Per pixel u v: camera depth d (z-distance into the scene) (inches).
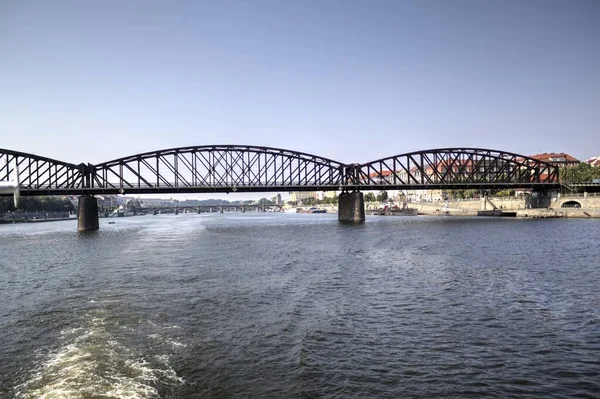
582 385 553.6
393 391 534.0
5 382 555.2
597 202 4815.5
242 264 1584.6
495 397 522.6
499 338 724.7
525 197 5935.0
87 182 4279.0
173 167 4343.0
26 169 4008.4
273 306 930.7
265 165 4630.9
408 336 733.3
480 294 1044.5
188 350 663.1
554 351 666.2
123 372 580.7
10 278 1387.8
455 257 1732.3
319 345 685.3
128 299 1008.9
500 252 1886.1
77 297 1051.9
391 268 1456.7
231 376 570.3
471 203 6953.7
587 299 989.8
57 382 550.0
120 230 4291.3
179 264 1604.3
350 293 1059.3
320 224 4763.8
